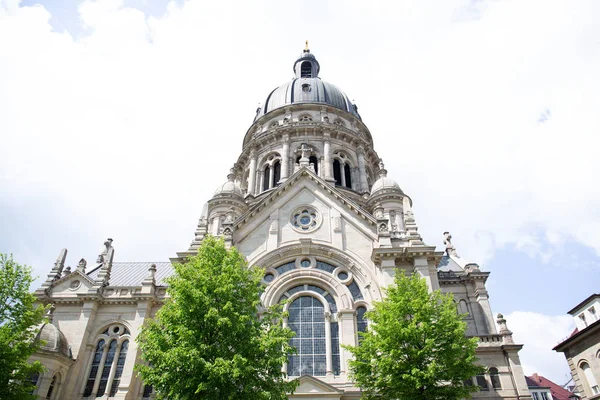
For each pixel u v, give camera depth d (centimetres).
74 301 3638
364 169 5409
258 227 3575
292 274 3316
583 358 3312
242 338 2159
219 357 1998
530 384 6206
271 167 5397
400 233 3819
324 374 2919
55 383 3200
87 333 3497
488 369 3228
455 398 2255
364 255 3391
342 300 3158
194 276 2314
